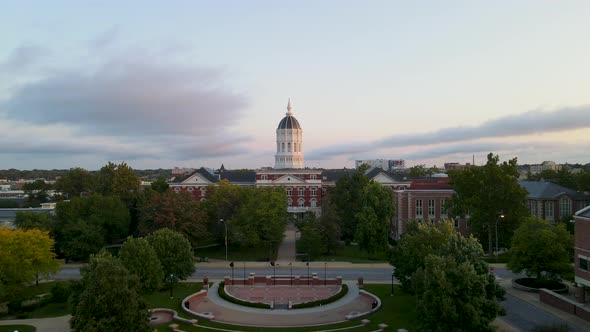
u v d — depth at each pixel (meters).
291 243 106.06
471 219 80.69
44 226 84.62
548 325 43.78
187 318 50.94
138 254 51.38
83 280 43.88
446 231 54.25
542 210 99.56
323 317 51.59
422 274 41.16
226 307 55.62
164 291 62.06
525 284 60.62
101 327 33.66
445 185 105.31
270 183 141.50
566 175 133.88
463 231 97.81
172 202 89.19
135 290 37.59
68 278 69.69
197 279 69.44
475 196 79.12
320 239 88.19
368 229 89.31
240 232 91.62
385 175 135.38
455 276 36.34
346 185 108.44
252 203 93.81
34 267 59.50
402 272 52.50
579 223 50.31
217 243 103.06
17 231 59.53
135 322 35.50
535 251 57.78
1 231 57.72
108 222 91.69
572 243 58.78
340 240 103.56
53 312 53.84
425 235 52.78
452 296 35.91
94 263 42.62
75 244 81.00
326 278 68.56
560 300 51.00
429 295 36.44
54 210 100.81
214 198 102.75
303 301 58.19
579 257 50.38
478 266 42.28
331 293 62.16
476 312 35.16
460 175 83.56
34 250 58.72
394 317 50.12
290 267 78.56
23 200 159.88
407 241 53.47
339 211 104.44
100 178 129.50
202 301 58.06
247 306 56.00
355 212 102.69
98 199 93.31
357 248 98.56
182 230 88.06
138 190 118.62
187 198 95.88
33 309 55.22
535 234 58.19
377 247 90.00
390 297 57.91
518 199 78.44
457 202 84.12
